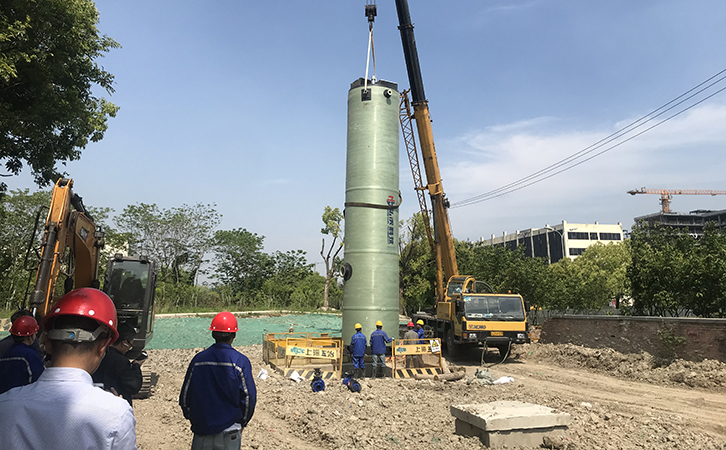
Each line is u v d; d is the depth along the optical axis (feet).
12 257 120.78
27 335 15.07
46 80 43.96
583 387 44.70
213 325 14.67
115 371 16.47
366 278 50.57
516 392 39.58
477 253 121.90
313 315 155.74
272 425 28.89
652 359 50.31
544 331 70.28
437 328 70.59
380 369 47.70
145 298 38.42
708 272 54.03
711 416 33.30
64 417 6.14
